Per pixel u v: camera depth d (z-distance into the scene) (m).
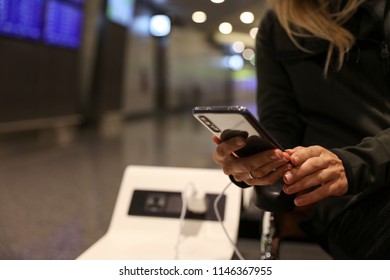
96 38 5.71
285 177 0.56
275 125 0.80
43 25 4.36
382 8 0.69
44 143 3.95
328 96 0.73
